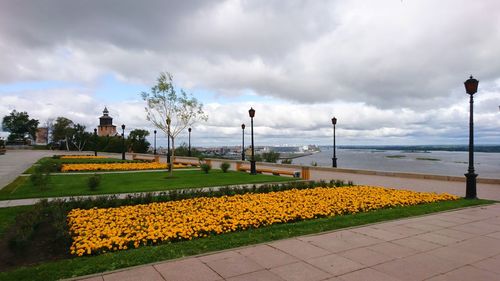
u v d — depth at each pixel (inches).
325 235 273.4
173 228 282.2
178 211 357.1
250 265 207.2
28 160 1541.6
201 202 407.5
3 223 323.3
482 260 217.8
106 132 3804.1
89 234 266.7
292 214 338.6
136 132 2554.1
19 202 452.1
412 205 407.5
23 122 4101.9
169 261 213.3
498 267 205.9
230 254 226.8
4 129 4126.5
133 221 314.2
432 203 419.2
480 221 324.8
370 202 410.9
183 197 440.8
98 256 224.7
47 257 229.1
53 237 268.2
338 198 437.1
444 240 261.0
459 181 703.7
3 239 267.7
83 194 512.7
